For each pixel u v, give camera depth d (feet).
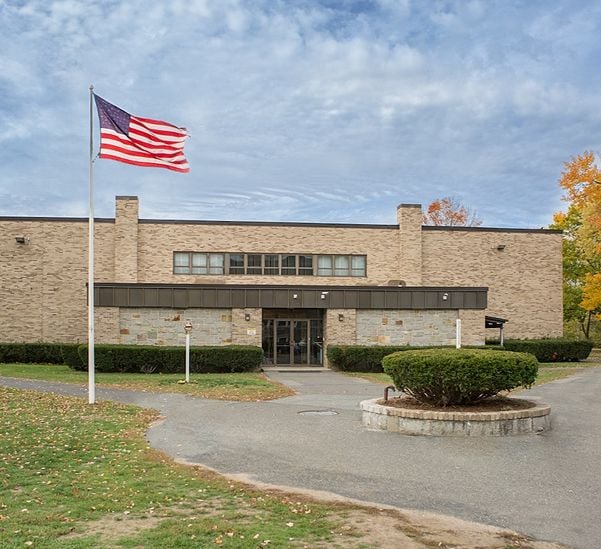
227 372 90.63
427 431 43.04
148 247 113.60
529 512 26.91
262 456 37.55
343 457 37.06
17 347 105.81
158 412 53.93
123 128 58.95
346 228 118.83
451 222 207.31
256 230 116.57
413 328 100.53
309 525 24.71
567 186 127.65
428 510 27.14
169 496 28.91
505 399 48.80
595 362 118.73
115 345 89.04
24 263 111.24
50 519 25.30
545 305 124.67
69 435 43.45
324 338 102.06
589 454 37.58
